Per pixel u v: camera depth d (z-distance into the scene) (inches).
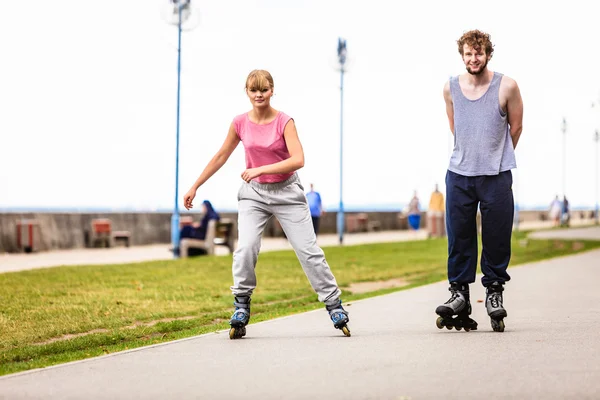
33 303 496.7
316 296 550.3
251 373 246.5
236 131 325.7
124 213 1395.2
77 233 1295.5
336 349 287.4
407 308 426.0
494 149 325.7
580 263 787.4
